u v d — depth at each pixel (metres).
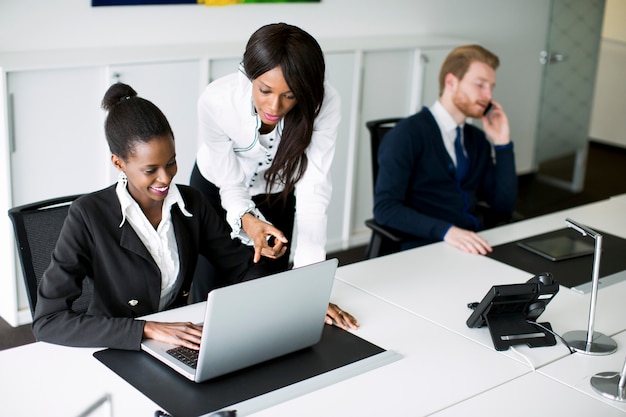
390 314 2.10
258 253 2.10
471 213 3.11
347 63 4.13
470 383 1.77
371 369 1.80
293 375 1.74
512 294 1.93
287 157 2.23
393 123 3.23
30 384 1.65
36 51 3.48
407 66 4.45
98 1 3.59
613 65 6.92
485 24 5.32
